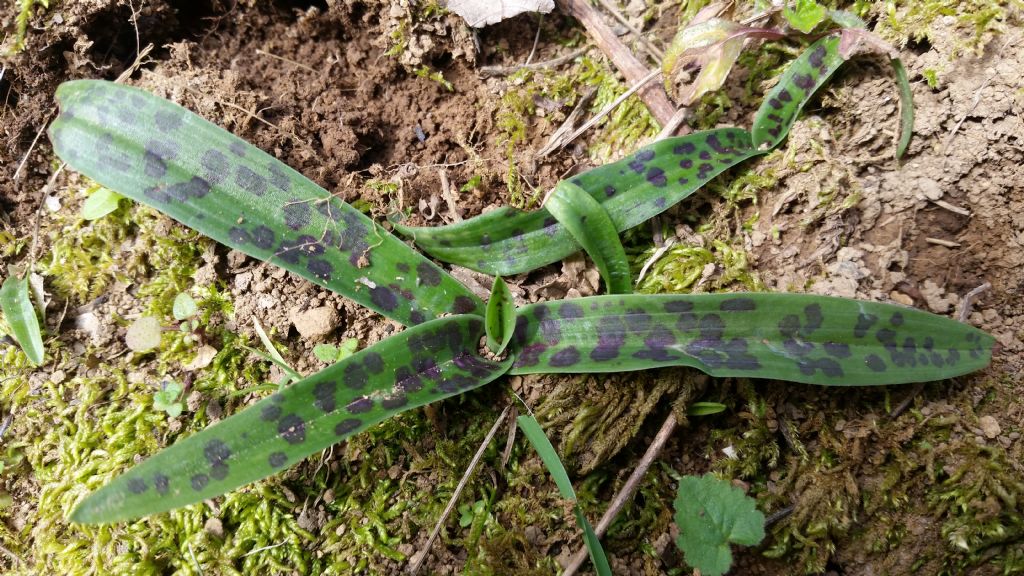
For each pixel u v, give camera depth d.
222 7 0.19
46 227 0.18
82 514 0.11
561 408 0.15
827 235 0.16
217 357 0.16
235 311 0.17
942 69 0.15
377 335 0.16
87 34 0.18
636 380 0.15
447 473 0.15
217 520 0.15
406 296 0.15
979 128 0.15
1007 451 0.14
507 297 0.13
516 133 0.18
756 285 0.16
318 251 0.15
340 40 0.20
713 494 0.14
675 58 0.16
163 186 0.14
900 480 0.14
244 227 0.14
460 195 0.18
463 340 0.14
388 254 0.15
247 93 0.17
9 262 0.18
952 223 0.15
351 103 0.19
